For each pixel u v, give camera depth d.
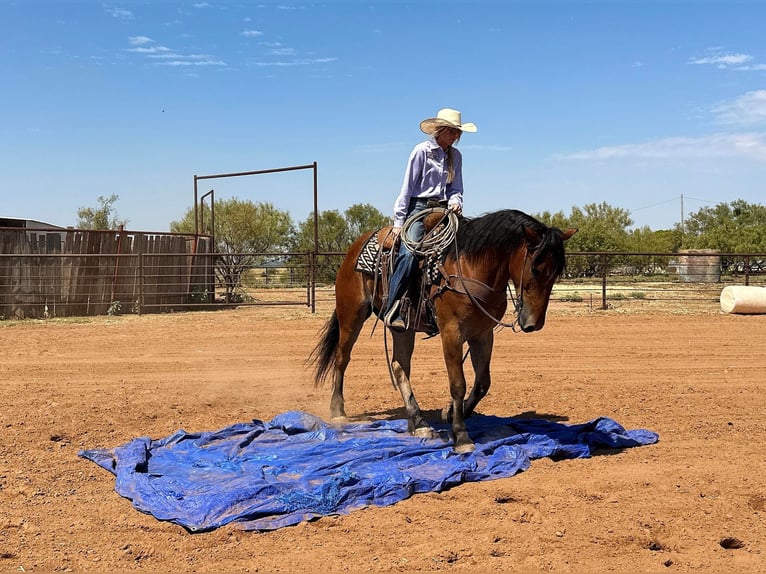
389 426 7.02
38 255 17.72
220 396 8.87
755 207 57.84
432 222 6.43
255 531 4.55
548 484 5.37
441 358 11.94
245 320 17.55
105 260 19.38
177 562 4.16
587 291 26.86
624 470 5.72
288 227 37.41
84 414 7.76
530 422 7.03
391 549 4.28
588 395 8.76
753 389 9.12
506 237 5.79
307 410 8.09
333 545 4.36
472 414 7.63
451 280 6.04
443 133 6.53
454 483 5.38
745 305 18.22
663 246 42.94
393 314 6.49
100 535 4.53
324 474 5.48
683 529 4.50
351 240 36.50
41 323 17.02
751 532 4.47
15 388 9.30
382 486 5.13
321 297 25.31
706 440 6.67
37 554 4.24
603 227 44.81
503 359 11.75
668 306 20.73
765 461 5.94
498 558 4.12
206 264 21.73
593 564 4.04
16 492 5.30
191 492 5.15
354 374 10.46
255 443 6.51
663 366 11.01
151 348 13.06
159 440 6.59
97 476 5.71
